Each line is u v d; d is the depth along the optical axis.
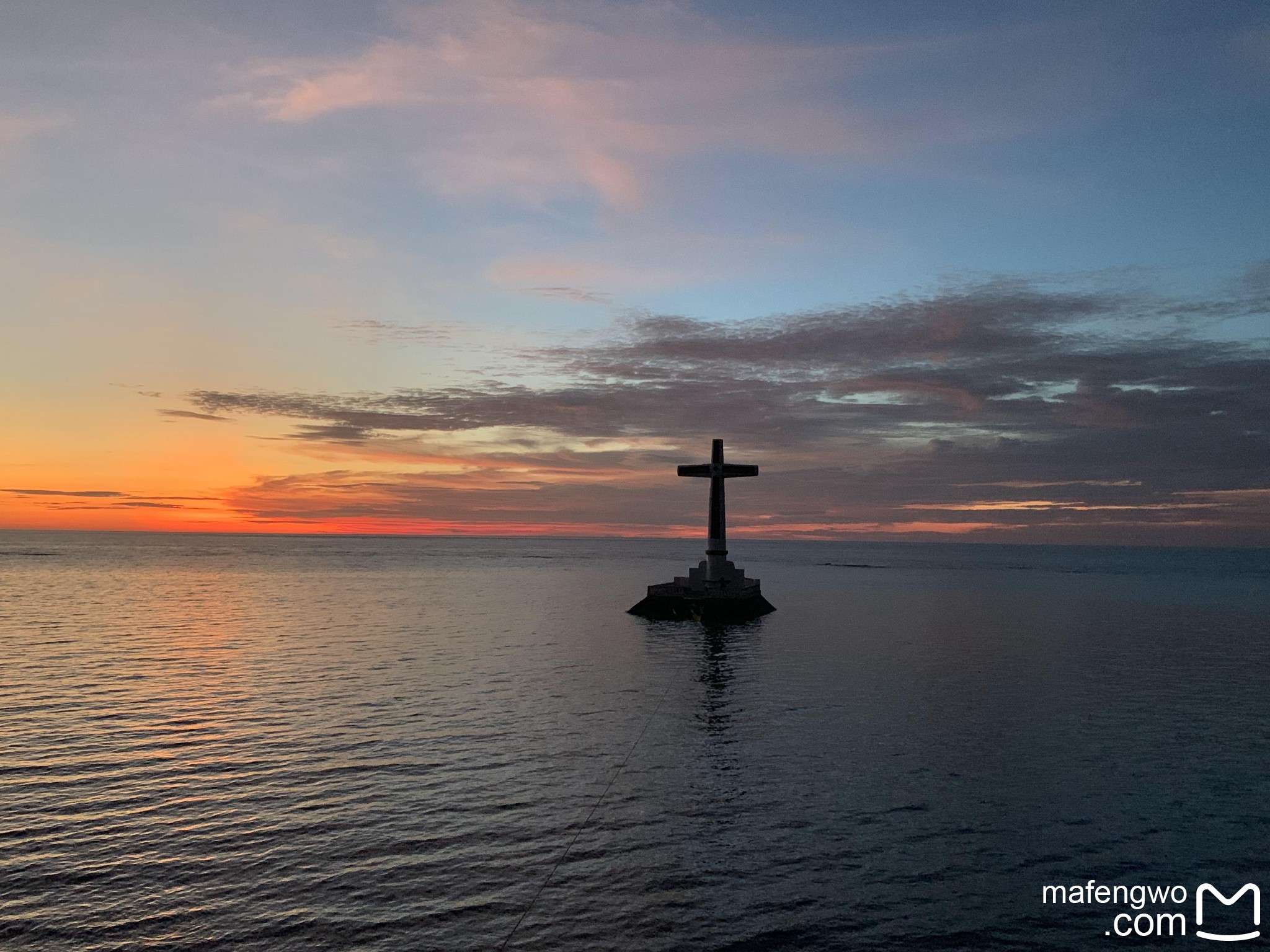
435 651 53.56
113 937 16.05
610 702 38.25
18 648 52.06
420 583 125.44
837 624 75.00
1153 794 25.42
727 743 31.11
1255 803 24.62
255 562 192.00
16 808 22.75
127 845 20.33
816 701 39.25
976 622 77.12
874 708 37.59
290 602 88.38
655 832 21.78
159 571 146.38
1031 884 19.16
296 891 18.05
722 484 81.75
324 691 39.12
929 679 45.66
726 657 53.94
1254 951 16.44
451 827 21.91
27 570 142.88
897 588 129.00
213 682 41.16
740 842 21.25
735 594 77.69
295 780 25.56
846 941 16.39
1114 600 106.88
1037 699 40.03
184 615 72.75
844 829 22.27
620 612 83.12
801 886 18.77
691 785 25.84
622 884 18.66
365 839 20.95
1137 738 32.16
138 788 24.52
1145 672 48.28
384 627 66.62
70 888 18.03
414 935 16.28
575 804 23.88
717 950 15.97
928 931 16.91
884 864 20.05
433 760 27.94
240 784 25.08
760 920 17.19
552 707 36.72
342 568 170.25
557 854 20.27
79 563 171.50
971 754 29.69
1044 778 26.88
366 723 33.00
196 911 17.11
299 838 20.95
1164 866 20.23
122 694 37.97
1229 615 85.19
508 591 112.50
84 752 28.20
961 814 23.47
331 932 16.34
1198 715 36.31
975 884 19.05
